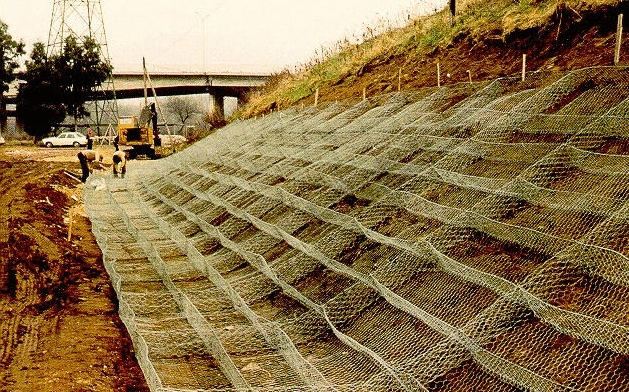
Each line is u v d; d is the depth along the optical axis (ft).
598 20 32.63
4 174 68.33
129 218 45.29
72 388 18.79
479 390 13.98
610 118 20.11
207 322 21.81
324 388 15.61
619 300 13.74
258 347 20.43
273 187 35.96
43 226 40.96
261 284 26.11
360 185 30.35
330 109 52.54
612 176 18.13
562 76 27.96
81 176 76.74
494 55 40.75
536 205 19.63
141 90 200.13
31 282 30.60
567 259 15.70
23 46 141.90
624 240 15.19
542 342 14.23
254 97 96.99
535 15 38.45
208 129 105.91
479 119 28.53
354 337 19.17
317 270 25.02
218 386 17.81
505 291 15.97
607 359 12.71
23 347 22.58
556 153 20.63
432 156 28.48
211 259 31.58
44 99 136.05
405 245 21.18
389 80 51.19
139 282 29.30
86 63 136.77
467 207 21.83
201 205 44.16
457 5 54.34
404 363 16.05
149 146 97.96
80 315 26.25
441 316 17.13
